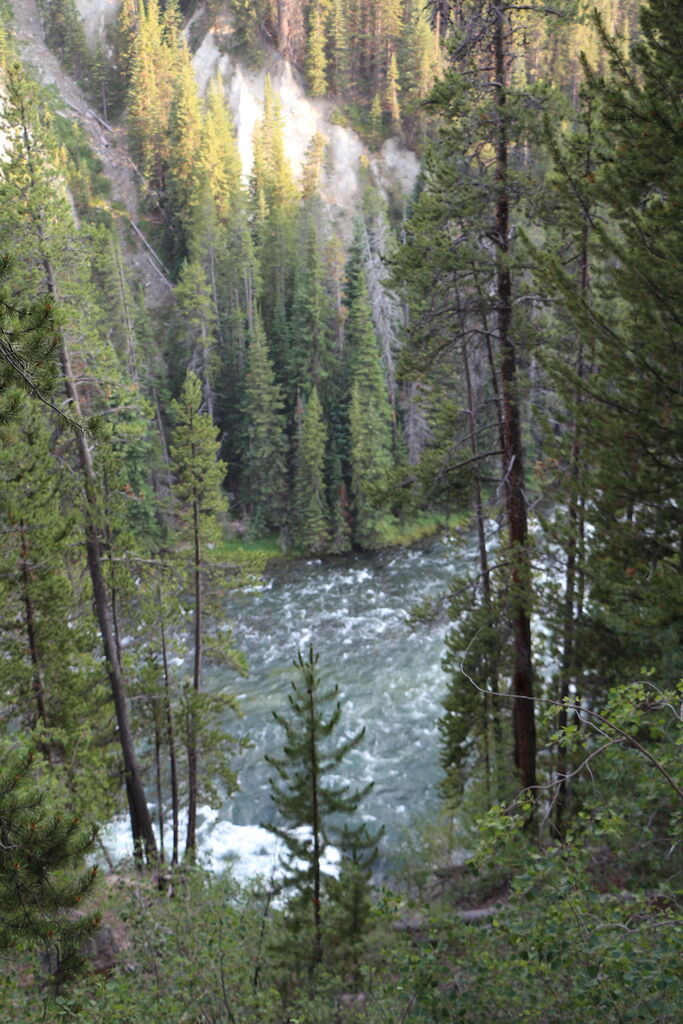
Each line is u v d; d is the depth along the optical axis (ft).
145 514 168.66
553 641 47.24
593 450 34.55
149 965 31.81
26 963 28.27
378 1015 24.82
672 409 31.17
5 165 54.03
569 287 35.04
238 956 32.50
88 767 61.16
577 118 44.29
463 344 50.96
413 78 317.01
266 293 231.30
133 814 63.72
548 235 48.11
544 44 181.98
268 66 338.95
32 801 21.52
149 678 69.41
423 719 106.22
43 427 47.62
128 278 199.62
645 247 32.42
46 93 325.42
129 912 35.58
